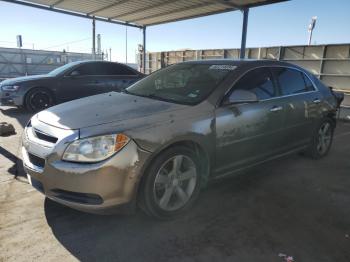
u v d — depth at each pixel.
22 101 7.79
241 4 8.91
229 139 3.15
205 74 3.49
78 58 32.53
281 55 11.84
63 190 2.47
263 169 4.30
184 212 2.97
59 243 2.46
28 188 3.43
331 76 10.54
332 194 3.55
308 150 4.68
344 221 2.95
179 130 2.70
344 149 5.57
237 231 2.71
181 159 2.82
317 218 2.98
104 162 2.36
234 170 3.38
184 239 2.57
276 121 3.68
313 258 2.36
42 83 7.85
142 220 2.84
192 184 2.96
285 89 3.92
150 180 2.59
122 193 2.45
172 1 9.27
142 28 13.65
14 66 29.12
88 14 11.49
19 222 2.73
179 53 16.39
